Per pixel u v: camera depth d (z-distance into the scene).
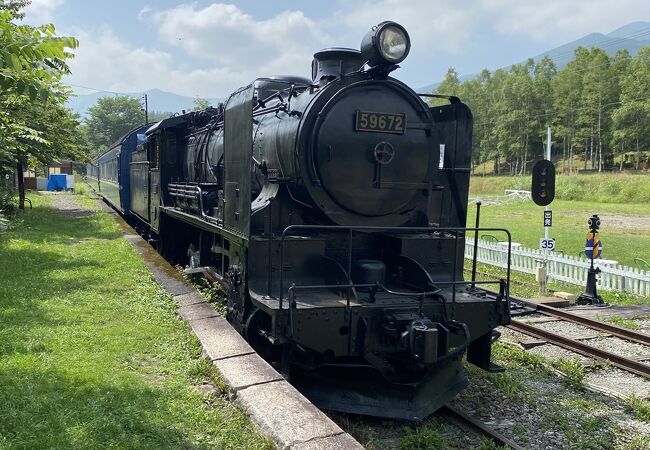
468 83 84.69
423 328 4.91
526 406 5.58
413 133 6.34
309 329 5.00
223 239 7.48
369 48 6.13
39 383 4.71
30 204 23.36
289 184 6.20
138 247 13.31
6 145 11.65
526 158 75.25
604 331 8.39
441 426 5.07
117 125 89.31
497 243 16.14
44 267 10.36
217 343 5.93
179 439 4.02
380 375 5.29
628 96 61.22
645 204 37.12
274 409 4.34
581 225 25.53
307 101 6.13
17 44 4.33
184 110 12.46
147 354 5.85
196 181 10.27
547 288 12.14
